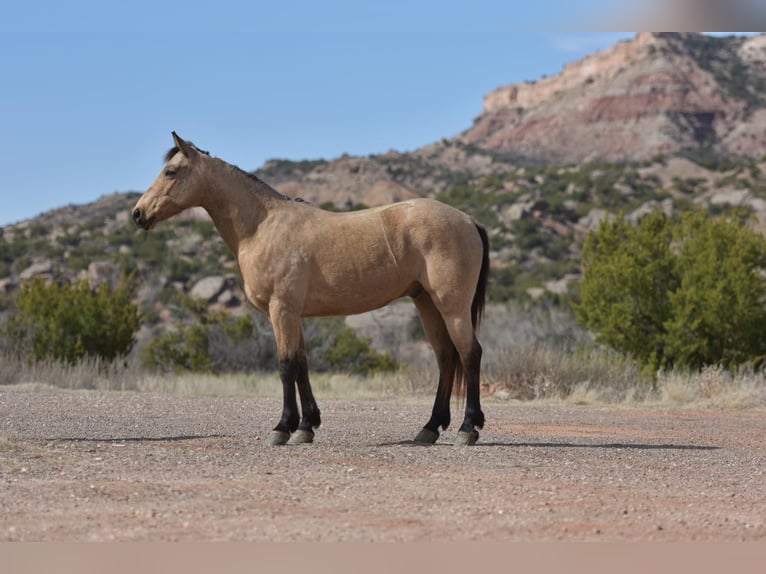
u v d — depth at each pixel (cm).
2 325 2800
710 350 2248
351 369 3259
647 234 2389
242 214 1075
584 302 2436
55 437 1117
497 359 2231
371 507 700
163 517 656
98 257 6775
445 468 902
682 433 1320
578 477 866
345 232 1061
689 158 11669
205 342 3225
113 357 2752
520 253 7594
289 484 794
